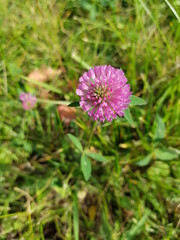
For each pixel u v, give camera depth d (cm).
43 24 15
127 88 9
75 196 12
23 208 12
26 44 15
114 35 15
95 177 12
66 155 13
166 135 13
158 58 14
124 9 15
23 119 13
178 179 12
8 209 12
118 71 9
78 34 15
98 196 12
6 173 12
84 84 9
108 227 11
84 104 9
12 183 12
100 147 13
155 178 12
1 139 13
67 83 14
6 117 13
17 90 14
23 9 15
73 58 14
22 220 11
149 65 14
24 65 15
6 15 15
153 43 15
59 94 14
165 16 15
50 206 12
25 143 13
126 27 15
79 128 13
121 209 12
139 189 12
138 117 13
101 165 13
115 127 13
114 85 9
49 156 13
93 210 12
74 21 15
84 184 12
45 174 12
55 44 15
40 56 15
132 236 11
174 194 12
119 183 12
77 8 16
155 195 12
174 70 14
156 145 12
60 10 16
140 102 9
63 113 13
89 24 15
